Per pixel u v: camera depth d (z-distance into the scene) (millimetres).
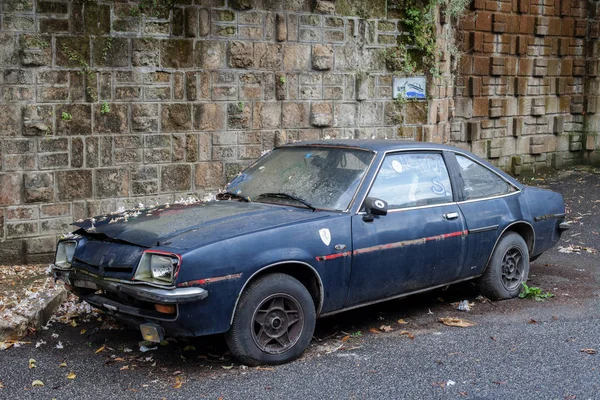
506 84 13945
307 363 5043
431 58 10281
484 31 13383
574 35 15023
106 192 8266
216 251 4691
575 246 9031
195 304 4617
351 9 9617
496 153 13969
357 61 9742
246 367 4941
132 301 4941
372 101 9906
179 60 8531
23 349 5367
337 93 9633
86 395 4496
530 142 14625
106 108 8148
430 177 6102
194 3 8547
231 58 8844
